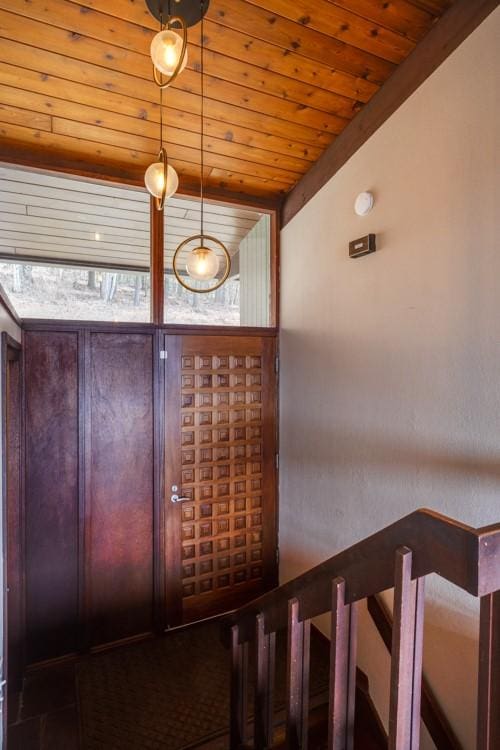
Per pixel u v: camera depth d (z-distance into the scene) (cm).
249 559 331
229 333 320
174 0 181
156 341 295
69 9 187
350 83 234
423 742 201
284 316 331
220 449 319
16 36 194
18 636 250
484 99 178
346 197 262
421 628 84
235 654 174
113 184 278
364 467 248
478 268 181
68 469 271
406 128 218
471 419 184
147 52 208
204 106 241
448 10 196
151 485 296
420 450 210
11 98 221
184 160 279
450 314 194
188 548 309
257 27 203
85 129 246
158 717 229
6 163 248
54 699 241
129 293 291
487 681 74
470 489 185
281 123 259
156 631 296
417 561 81
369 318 244
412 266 214
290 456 324
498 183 173
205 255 178
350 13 200
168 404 300
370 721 234
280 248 334
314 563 295
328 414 280
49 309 269
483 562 69
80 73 214
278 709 238
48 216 271
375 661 235
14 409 252
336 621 105
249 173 299
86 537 275
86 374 274
